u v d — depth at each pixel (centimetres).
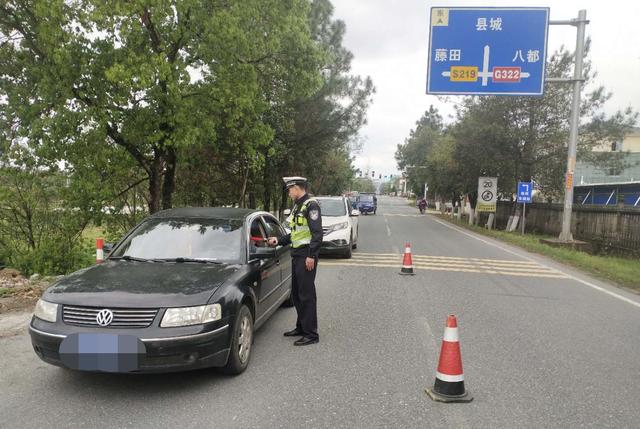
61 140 1149
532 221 2694
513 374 482
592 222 1930
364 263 1259
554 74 2297
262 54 1434
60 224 1502
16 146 1241
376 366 498
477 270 1184
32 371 476
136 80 1109
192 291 435
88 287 439
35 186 1466
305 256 577
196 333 411
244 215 617
